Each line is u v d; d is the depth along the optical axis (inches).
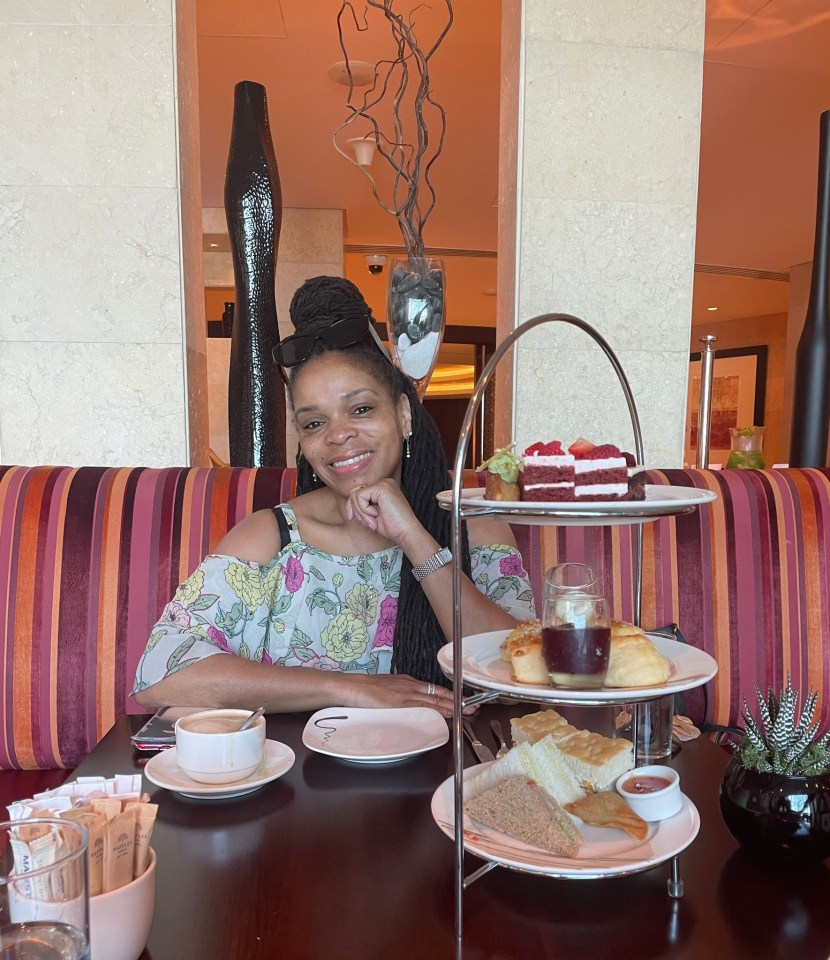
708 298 326.3
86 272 67.5
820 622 57.6
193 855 26.5
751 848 25.8
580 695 21.2
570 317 27.6
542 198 70.7
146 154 67.1
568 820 24.6
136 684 42.2
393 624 49.4
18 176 66.7
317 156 173.9
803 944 21.5
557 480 26.7
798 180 186.2
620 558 57.5
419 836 27.9
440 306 51.2
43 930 17.4
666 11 70.5
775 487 59.6
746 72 133.8
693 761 34.8
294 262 213.6
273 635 48.4
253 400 74.9
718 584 57.5
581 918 22.7
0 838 19.1
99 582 54.0
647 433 73.7
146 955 21.1
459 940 21.4
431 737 36.4
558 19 69.4
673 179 71.9
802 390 71.1
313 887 24.5
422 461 50.3
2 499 55.2
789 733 26.9
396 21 52.9
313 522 49.9
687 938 21.8
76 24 66.1
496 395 81.6
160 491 56.2
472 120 152.4
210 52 128.4
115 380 68.2
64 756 53.7
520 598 48.6
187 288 70.1
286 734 38.5
